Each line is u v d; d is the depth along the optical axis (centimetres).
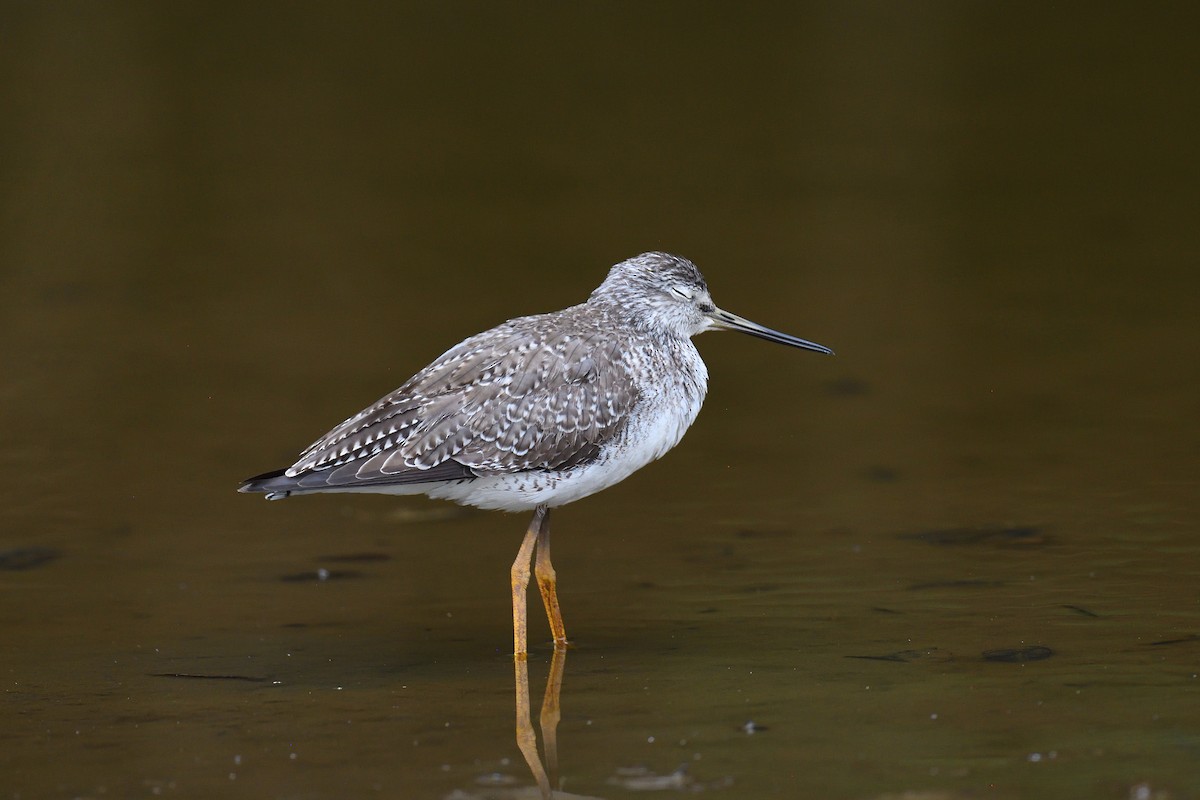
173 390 1645
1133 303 1938
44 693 963
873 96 2759
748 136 2600
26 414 1578
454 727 903
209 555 1256
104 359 1731
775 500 1359
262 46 2956
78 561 1233
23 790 811
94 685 979
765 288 1978
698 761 838
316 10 3169
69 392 1641
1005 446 1484
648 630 1073
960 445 1492
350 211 2261
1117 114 2666
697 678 973
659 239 2147
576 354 1098
